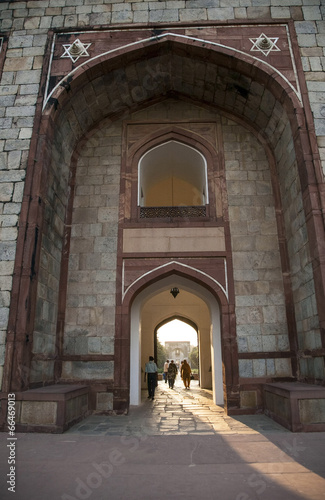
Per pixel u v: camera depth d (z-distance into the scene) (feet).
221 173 22.29
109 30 21.20
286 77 19.63
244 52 20.29
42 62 20.51
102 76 20.95
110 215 21.67
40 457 10.56
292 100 19.07
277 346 19.16
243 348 19.13
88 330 19.72
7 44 21.11
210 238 20.85
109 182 22.45
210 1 21.63
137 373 22.13
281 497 7.61
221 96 22.75
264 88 20.45
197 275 20.18
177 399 24.75
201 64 21.22
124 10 21.62
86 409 18.04
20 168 18.22
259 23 20.93
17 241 16.99
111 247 20.99
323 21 20.83
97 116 23.29
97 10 21.68
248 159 22.65
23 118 19.22
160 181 29.09
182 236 20.92
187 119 23.72
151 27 21.11
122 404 18.48
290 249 20.13
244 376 18.74
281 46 20.44
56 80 20.02
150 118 23.85
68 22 21.48
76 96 20.84
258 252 20.68
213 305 22.70
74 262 20.85
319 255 16.37
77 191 22.31
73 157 22.93
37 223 17.39
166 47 20.85
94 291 20.31
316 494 7.75
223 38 20.68
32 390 15.42
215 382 22.45
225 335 19.25
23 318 15.80
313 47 20.21
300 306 18.76
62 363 19.31
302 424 14.08
